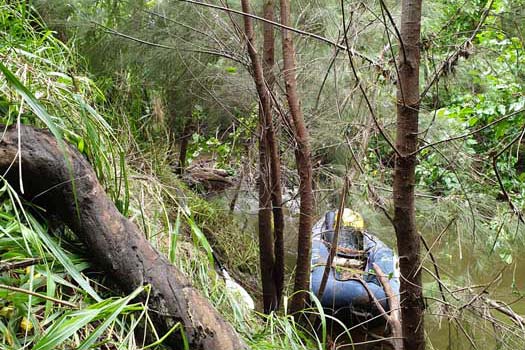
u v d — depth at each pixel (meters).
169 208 2.87
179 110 3.86
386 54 2.79
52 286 1.32
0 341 1.24
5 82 1.71
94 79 3.50
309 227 3.13
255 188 4.19
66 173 1.51
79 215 1.51
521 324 2.11
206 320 1.50
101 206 1.54
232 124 3.91
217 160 5.09
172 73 3.49
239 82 3.37
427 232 2.91
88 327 1.40
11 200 1.41
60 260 1.41
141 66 3.55
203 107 3.80
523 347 2.14
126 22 3.36
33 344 1.27
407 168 2.03
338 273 3.76
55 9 3.33
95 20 3.41
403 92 1.98
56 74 1.91
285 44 2.97
